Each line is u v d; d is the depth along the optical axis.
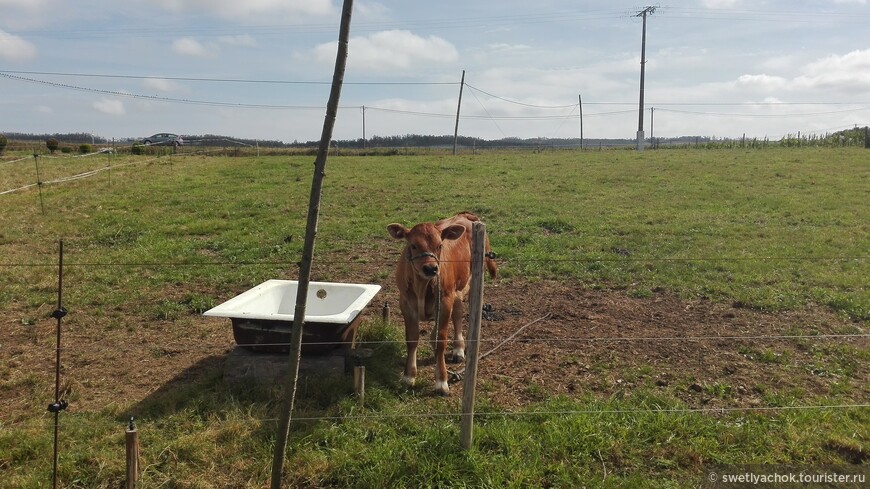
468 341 4.29
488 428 4.64
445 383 5.48
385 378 5.68
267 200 16.86
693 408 5.11
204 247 11.70
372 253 11.23
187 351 6.50
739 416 4.93
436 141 74.06
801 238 11.76
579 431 4.60
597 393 5.43
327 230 12.95
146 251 11.09
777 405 5.11
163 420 4.87
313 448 4.47
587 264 10.09
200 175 22.59
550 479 4.16
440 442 4.43
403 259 5.65
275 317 5.33
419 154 38.00
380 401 5.21
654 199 16.84
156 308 7.86
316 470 4.20
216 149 39.50
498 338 6.92
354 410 4.99
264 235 12.53
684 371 5.87
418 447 4.40
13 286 8.66
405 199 17.36
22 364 6.12
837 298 7.92
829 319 7.35
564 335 6.98
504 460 4.27
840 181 18.98
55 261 10.34
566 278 9.41
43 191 17.94
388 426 4.74
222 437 4.59
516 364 6.13
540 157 31.73
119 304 8.06
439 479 4.11
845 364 5.99
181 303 8.17
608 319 7.54
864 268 9.47
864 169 21.59
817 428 4.68
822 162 24.08
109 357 6.30
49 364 6.13
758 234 12.23
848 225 12.95
